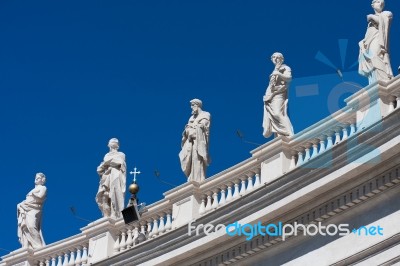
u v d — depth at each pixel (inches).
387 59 1342.3
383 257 1226.6
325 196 1283.2
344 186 1266.0
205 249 1396.4
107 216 1620.3
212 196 1481.3
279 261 1330.0
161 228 1523.1
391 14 1360.7
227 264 1380.4
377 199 1250.0
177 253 1422.2
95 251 1592.0
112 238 1590.8
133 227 1569.9
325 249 1285.7
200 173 1512.1
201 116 1537.9
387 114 1244.5
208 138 1529.3
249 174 1438.2
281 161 1389.0
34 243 1713.8
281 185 1320.1
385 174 1235.9
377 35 1350.9
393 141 1213.1
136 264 1485.0
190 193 1483.8
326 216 1289.4
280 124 1428.4
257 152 1418.6
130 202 1552.7
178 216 1488.7
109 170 1633.9
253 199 1349.7
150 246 1465.3
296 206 1307.8
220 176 1462.8
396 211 1230.3
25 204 1733.5
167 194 1514.5
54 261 1670.8
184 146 1529.3
